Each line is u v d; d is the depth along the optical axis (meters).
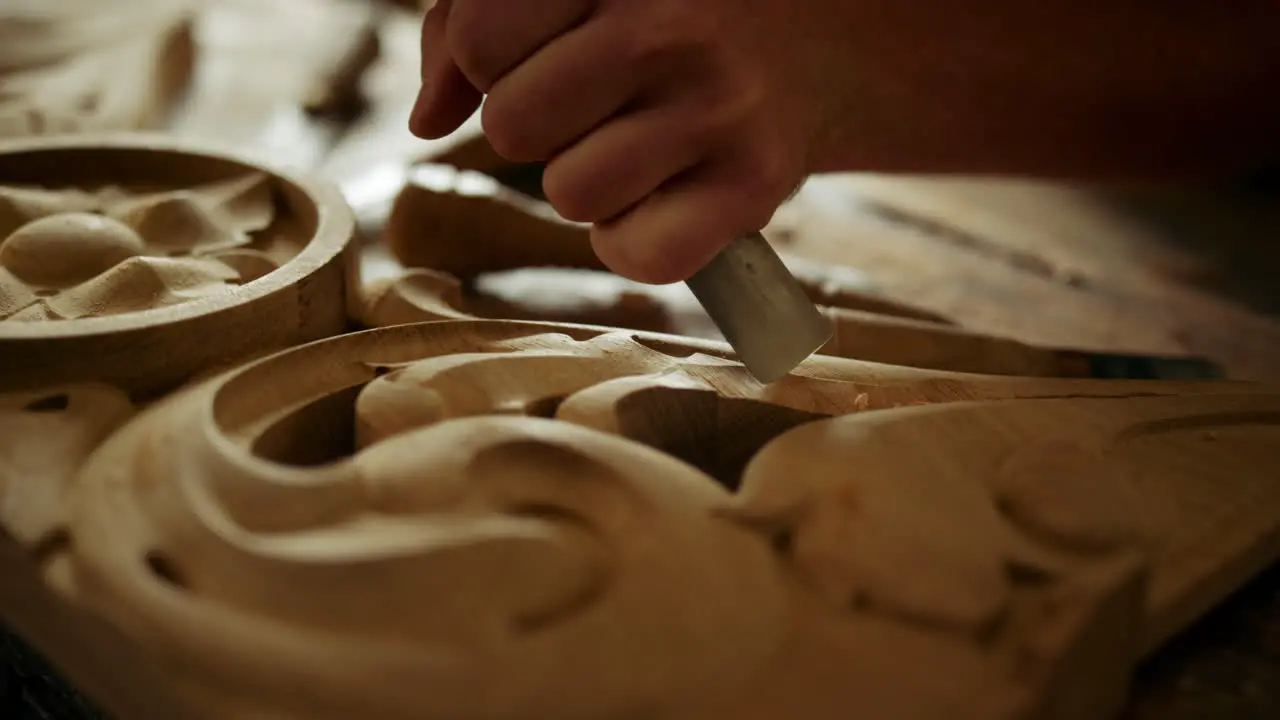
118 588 0.41
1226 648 0.54
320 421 0.57
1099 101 0.83
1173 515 0.54
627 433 0.54
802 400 0.59
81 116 1.08
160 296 0.64
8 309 0.62
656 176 0.58
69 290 0.65
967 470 0.50
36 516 0.47
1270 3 0.84
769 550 0.45
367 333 0.61
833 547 0.44
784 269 0.58
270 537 0.43
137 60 1.19
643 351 0.62
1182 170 0.93
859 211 1.25
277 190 0.80
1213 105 0.87
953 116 0.78
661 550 0.43
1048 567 0.44
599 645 0.39
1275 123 0.90
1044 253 1.19
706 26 0.57
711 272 0.58
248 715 0.38
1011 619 0.42
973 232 1.21
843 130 0.72
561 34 0.58
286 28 1.49
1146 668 0.52
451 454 0.46
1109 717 0.46
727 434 0.59
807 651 0.41
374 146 1.22
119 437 0.52
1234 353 0.96
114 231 0.69
